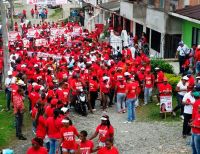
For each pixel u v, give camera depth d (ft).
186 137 59.31
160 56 120.26
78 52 111.55
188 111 57.62
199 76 70.23
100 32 165.37
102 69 83.97
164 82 69.62
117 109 78.33
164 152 55.11
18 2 310.04
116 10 167.32
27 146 63.67
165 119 69.46
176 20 116.06
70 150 50.06
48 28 161.38
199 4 114.93
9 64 96.27
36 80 80.38
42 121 54.49
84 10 221.05
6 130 70.69
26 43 130.52
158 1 128.77
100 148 45.32
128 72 78.79
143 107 78.33
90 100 78.69
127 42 132.05
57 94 71.41
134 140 60.34
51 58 102.32
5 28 95.55
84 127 68.54
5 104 86.38
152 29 128.47
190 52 94.27
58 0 152.05
